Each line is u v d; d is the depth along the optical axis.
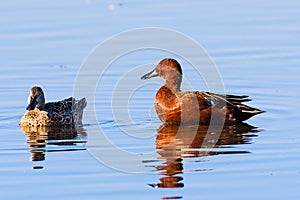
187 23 34.25
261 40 32.03
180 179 17.41
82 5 38.31
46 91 27.16
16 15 35.97
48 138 21.47
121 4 38.59
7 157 19.33
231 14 36.16
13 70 29.03
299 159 18.69
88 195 16.31
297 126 22.17
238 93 26.41
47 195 16.33
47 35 32.91
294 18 35.19
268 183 16.95
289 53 30.33
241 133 21.55
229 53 30.55
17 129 22.75
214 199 16.03
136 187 16.86
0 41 32.12
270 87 26.84
